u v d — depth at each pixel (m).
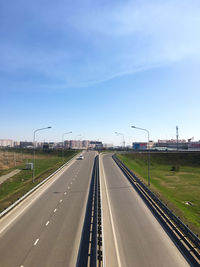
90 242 15.47
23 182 43.19
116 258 13.34
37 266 12.42
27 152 128.75
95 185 35.69
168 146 160.75
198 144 138.75
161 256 13.59
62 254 13.77
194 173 57.88
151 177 50.56
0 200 27.88
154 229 17.83
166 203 25.50
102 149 155.75
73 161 73.81
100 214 18.56
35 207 23.91
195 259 13.19
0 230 17.59
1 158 95.50
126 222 19.41
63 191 31.69
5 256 13.50
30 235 16.59
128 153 97.25
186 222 19.56
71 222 19.38
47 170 54.44
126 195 29.30
